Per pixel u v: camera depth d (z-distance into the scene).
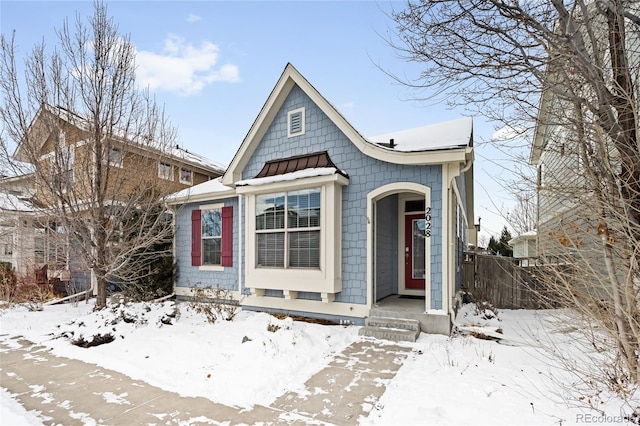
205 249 10.41
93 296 11.23
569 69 3.57
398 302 7.70
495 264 9.51
